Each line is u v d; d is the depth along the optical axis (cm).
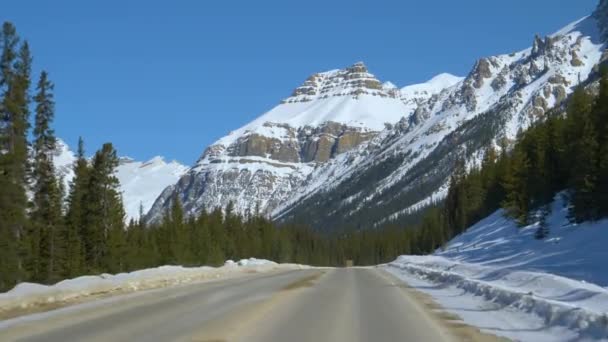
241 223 12731
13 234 4166
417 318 1802
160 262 7531
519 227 6931
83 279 2703
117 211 5997
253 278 4269
